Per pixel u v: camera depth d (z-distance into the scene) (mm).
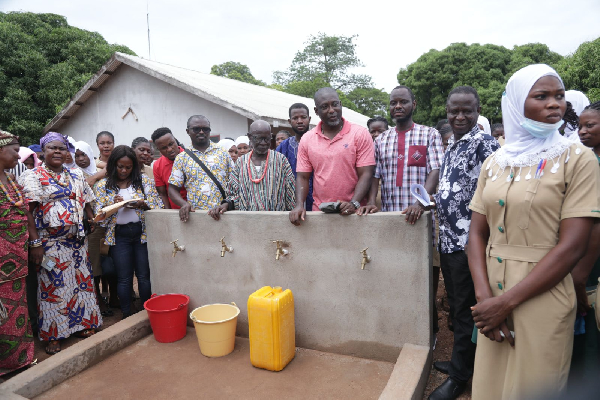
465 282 2703
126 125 12539
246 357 3406
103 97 12742
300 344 3504
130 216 4129
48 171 3605
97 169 5492
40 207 3535
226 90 12250
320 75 39125
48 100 14078
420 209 2912
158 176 4543
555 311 1806
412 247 2994
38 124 13688
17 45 14211
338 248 3246
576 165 1766
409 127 3428
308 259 3373
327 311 3361
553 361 1813
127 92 12344
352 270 3221
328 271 3311
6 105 13578
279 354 3104
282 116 10367
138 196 4203
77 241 3771
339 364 3211
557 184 1782
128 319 3879
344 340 3332
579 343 2258
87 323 3852
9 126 13445
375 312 3189
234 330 3484
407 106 3326
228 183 4074
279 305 3059
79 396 2979
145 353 3559
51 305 3646
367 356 3270
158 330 3717
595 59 9602
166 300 3959
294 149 4348
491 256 2018
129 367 3340
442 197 2777
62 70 14391
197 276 3916
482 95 19312
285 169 3736
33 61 14109
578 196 1746
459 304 2730
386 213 3068
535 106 1829
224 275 3773
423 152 3307
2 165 3193
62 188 3611
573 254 1744
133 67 11914
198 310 3576
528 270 1864
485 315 1904
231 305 3662
